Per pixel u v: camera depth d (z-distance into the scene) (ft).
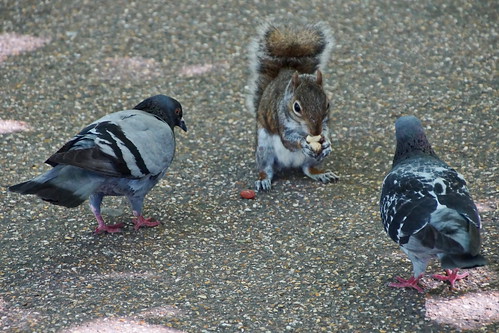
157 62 47.70
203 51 48.98
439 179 24.71
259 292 27.50
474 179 34.71
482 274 27.91
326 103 34.45
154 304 26.76
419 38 49.62
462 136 38.55
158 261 29.60
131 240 31.09
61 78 45.75
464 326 25.09
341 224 32.01
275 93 35.81
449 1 54.24
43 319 25.80
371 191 34.60
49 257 29.81
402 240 23.95
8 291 27.53
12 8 54.13
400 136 27.63
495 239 29.96
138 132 29.94
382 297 26.91
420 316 25.75
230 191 35.19
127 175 29.09
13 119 41.32
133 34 50.83
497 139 38.04
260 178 35.88
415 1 54.44
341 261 29.32
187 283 28.09
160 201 34.30
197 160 37.78
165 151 30.73
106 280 28.27
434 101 42.29
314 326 25.46
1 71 46.52
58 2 54.90
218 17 53.01
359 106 42.24
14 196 34.32
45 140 39.27
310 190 35.09
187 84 45.27
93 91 44.39
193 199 34.50
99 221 31.50
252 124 41.16
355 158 37.55
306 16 52.70
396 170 26.17
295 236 31.27
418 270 26.21
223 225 32.27
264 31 40.32
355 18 52.29
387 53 47.98
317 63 39.86
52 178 27.78
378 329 25.18
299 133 34.91
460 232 22.34
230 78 45.91
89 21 52.44
